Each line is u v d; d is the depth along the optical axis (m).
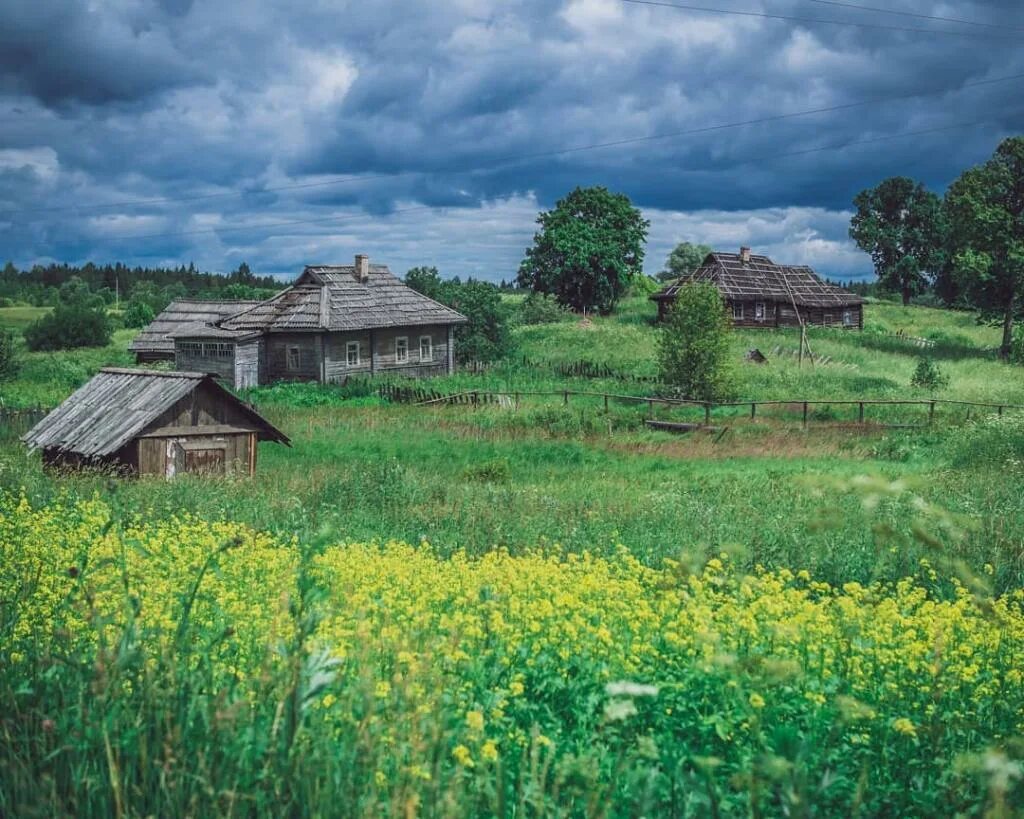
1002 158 68.19
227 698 4.24
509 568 8.79
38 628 6.04
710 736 5.09
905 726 4.89
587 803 3.85
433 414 36.28
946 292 102.88
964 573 5.00
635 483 22.03
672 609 6.91
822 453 27.59
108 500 15.73
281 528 15.20
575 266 85.19
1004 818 3.48
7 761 4.04
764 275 76.12
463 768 4.14
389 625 6.25
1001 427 25.72
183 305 62.06
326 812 3.72
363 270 52.66
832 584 11.62
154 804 3.78
